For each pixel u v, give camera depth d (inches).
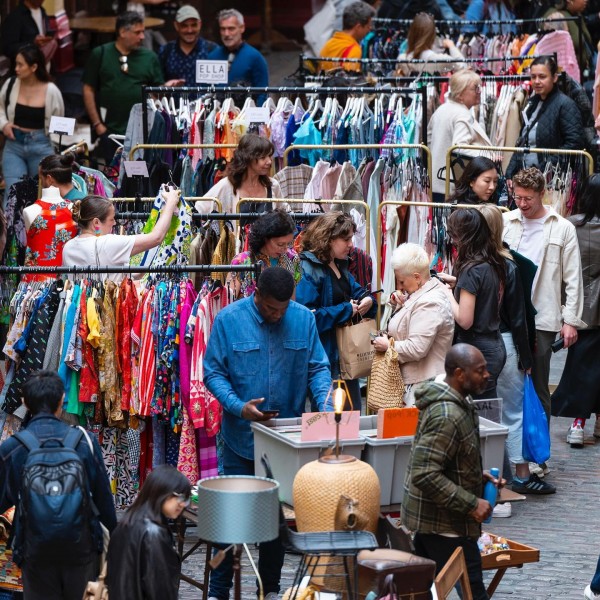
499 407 546.0
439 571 465.4
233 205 764.0
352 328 633.6
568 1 1273.4
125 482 623.5
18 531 451.2
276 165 930.7
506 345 658.8
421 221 836.6
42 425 462.6
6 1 1409.9
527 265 660.1
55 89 1088.8
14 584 516.7
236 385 532.1
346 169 825.5
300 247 689.6
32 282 623.5
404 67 1157.1
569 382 765.3
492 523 651.5
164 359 602.5
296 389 537.3
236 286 620.4
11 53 1242.6
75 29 1520.7
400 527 466.6
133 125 936.3
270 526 405.7
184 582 575.5
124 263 614.9
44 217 742.5
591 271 748.0
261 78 1146.0
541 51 1218.6
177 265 606.2
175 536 608.7
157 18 1637.6
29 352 598.9
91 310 593.9
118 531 420.5
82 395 597.6
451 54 1184.8
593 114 1128.2
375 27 1310.3
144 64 1152.8
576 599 557.0
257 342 529.3
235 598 422.9
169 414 608.7
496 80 1025.5
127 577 415.5
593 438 797.2
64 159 775.7
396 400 609.3
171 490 421.1
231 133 918.4
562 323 721.6
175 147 867.4
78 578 455.2
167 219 621.9
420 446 448.1
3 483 461.7
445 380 465.1
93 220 624.7
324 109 905.5
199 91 909.8
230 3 1868.8
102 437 621.6
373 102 968.3
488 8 1366.9
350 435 498.9
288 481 496.1
